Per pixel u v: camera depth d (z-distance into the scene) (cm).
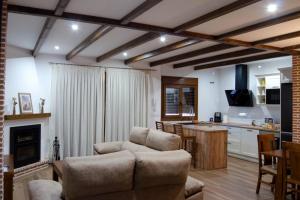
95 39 459
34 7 334
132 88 747
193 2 309
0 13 300
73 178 218
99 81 703
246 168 620
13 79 564
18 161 554
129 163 241
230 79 871
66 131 661
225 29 408
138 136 514
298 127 555
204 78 907
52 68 652
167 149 429
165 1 307
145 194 258
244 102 788
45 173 568
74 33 456
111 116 718
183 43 495
